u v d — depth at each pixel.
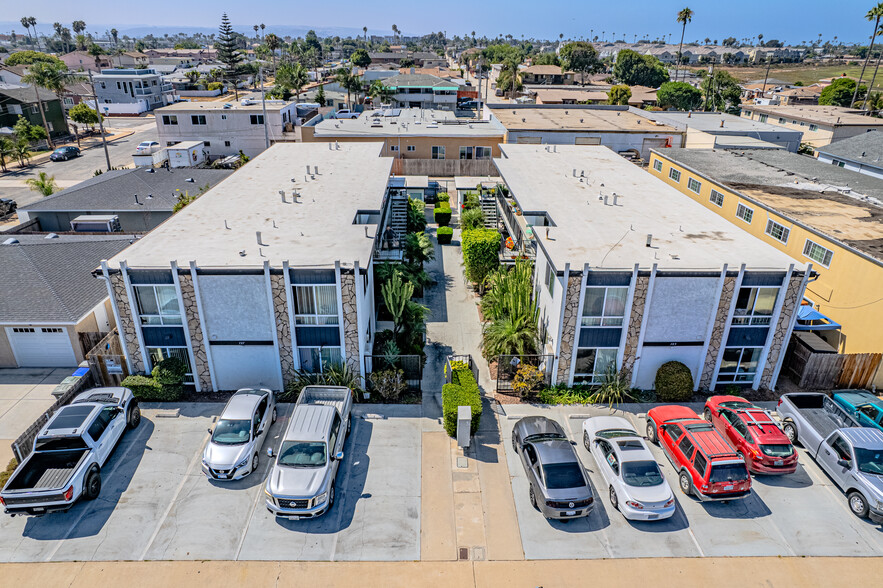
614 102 94.25
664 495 16.61
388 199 35.66
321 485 16.53
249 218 25.61
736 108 95.25
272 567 15.27
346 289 20.81
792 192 33.19
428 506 17.33
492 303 27.38
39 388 22.86
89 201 40.16
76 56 150.12
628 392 22.64
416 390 22.91
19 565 15.16
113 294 20.66
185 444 19.69
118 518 16.69
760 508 17.47
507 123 56.09
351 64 149.25
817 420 20.09
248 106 66.69
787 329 22.00
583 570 15.34
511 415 21.50
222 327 21.41
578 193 30.38
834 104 99.25
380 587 14.79
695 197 38.41
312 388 20.61
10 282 24.94
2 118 69.88
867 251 24.16
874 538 16.50
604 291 20.95
